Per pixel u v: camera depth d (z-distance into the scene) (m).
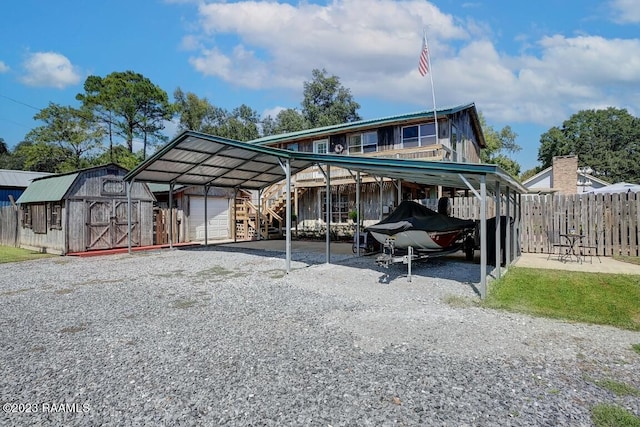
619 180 46.09
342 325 4.90
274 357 3.88
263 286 7.41
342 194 18.20
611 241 10.62
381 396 3.06
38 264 10.94
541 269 8.53
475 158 22.41
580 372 3.46
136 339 4.49
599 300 5.98
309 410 2.86
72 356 4.00
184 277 8.59
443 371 3.50
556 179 20.30
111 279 8.45
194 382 3.35
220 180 15.95
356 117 45.69
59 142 35.09
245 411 2.86
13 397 3.15
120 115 36.69
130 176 13.18
